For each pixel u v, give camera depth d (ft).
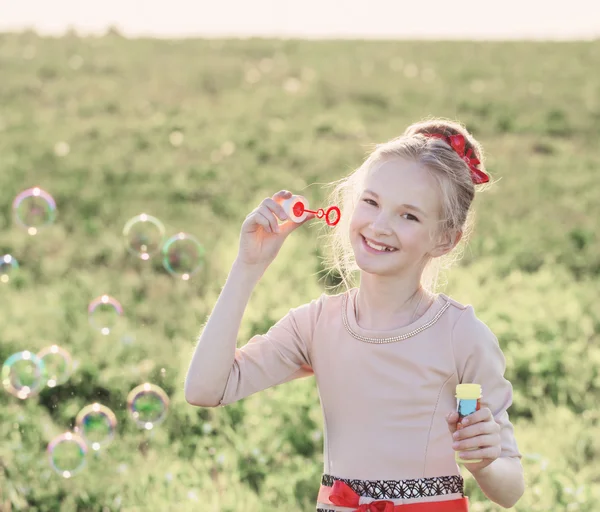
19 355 18.15
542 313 24.00
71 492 15.34
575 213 38.47
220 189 40.65
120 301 26.71
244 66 70.79
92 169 43.27
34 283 29.27
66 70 66.13
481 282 28.35
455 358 8.43
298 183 41.55
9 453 16.33
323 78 66.28
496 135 53.88
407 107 59.47
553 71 70.85
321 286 27.71
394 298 8.57
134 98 59.21
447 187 8.43
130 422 18.20
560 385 20.36
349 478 8.46
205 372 8.59
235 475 15.72
